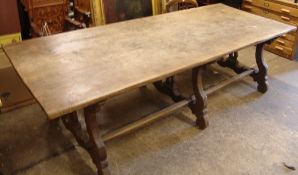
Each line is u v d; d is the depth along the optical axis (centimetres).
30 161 198
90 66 169
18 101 246
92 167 195
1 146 210
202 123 223
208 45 197
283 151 206
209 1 372
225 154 204
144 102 258
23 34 304
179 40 204
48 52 183
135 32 215
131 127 198
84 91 147
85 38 204
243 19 244
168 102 258
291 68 312
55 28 291
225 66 297
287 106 253
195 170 191
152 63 173
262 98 263
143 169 192
